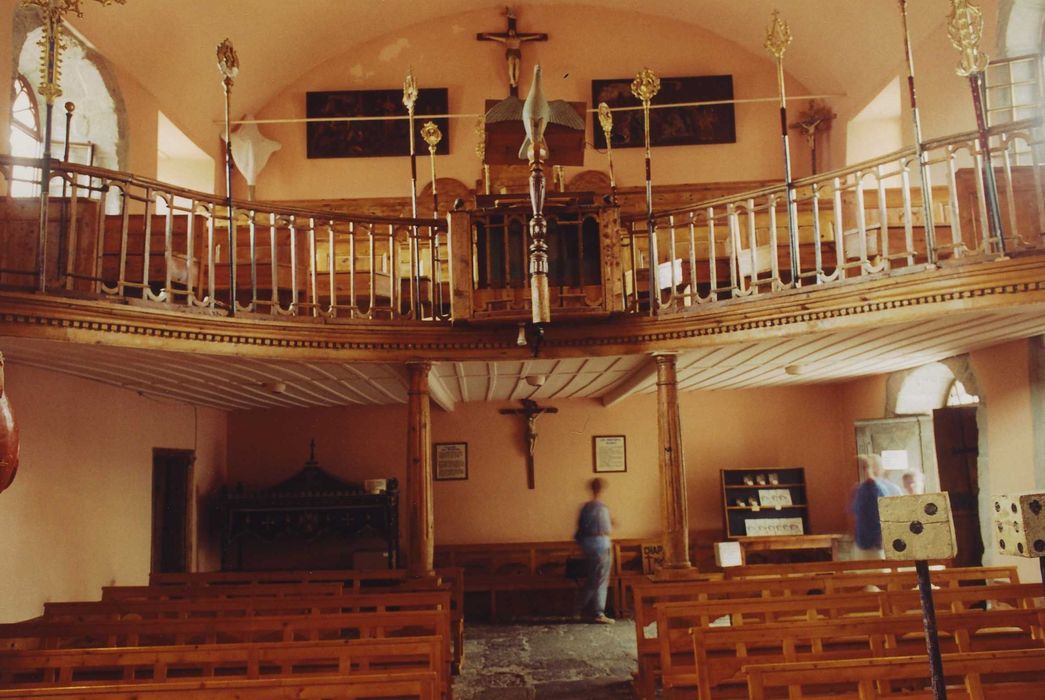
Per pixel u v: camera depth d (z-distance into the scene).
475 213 7.97
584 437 13.88
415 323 8.14
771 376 11.79
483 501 13.74
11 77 9.41
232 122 15.48
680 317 8.05
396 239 8.36
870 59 14.18
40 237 6.36
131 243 9.47
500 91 16.02
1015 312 7.16
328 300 10.23
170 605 7.03
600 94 16.03
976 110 6.79
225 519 12.47
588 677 8.47
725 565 12.10
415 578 8.12
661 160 15.89
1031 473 8.91
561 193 7.95
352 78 15.99
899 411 12.15
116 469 10.18
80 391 9.34
